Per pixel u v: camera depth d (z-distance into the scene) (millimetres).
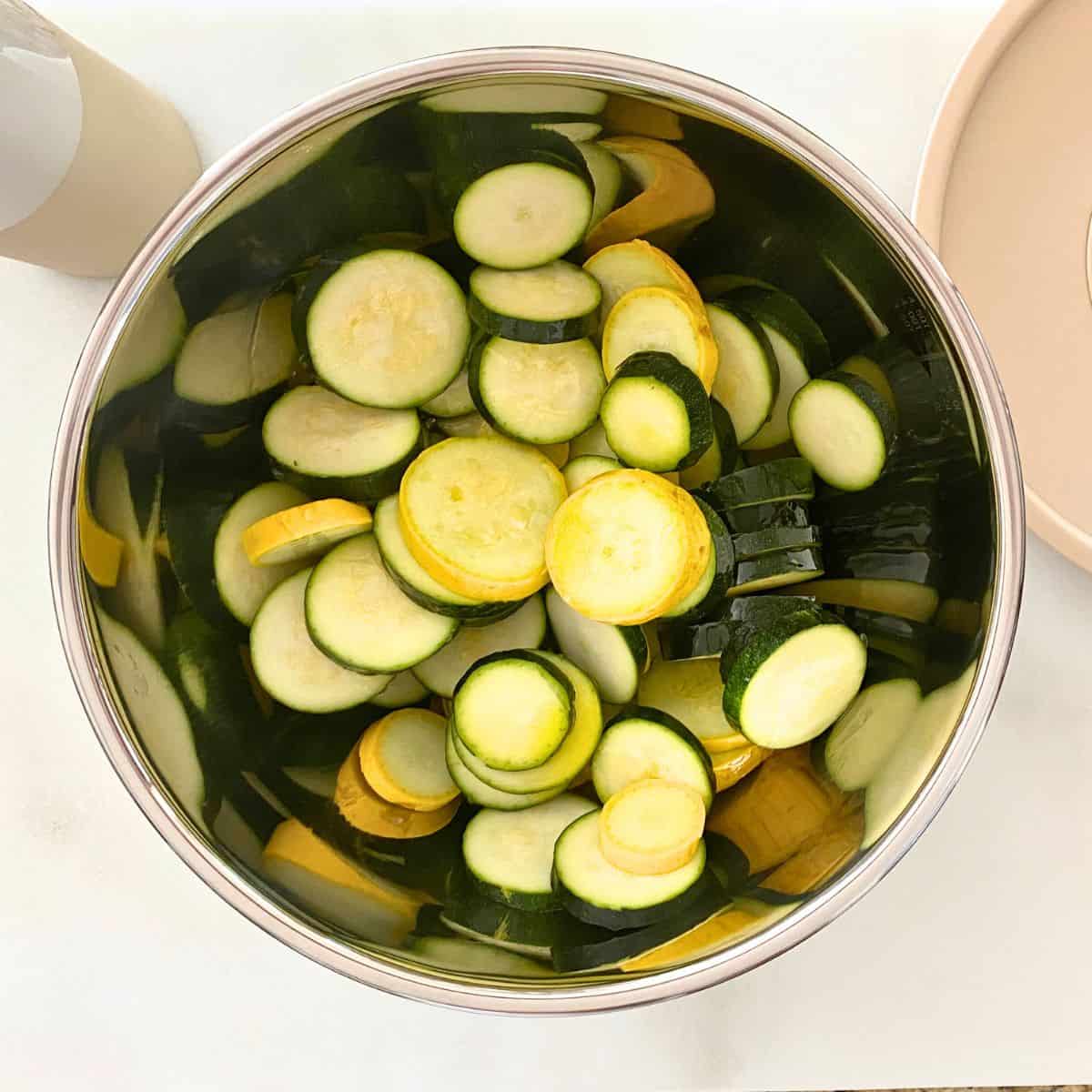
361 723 433
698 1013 454
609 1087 452
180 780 373
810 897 361
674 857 389
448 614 417
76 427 353
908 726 379
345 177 375
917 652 384
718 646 417
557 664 415
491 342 421
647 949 379
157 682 380
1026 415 438
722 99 351
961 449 365
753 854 406
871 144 458
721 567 411
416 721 432
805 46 459
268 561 417
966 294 437
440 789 424
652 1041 453
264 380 412
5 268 460
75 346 462
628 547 404
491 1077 453
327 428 420
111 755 354
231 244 371
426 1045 455
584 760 415
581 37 459
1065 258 436
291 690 418
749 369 419
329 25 460
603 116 371
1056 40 422
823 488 420
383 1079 454
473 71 352
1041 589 456
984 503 358
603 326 423
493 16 459
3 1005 460
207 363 390
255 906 357
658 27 459
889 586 400
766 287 416
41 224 405
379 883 401
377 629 416
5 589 465
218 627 408
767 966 456
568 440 427
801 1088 452
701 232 411
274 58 460
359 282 407
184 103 459
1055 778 456
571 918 396
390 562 413
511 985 360
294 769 413
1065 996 452
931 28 459
